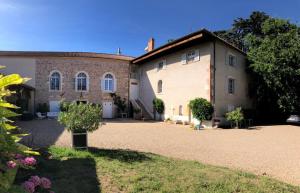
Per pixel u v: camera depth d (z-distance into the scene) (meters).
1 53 28.98
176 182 6.16
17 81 2.03
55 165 6.89
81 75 29.62
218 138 15.00
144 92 30.25
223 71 22.62
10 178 2.18
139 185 5.84
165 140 13.74
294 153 11.12
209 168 7.63
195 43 22.75
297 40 23.62
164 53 26.23
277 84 23.22
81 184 5.72
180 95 24.41
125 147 11.22
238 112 20.95
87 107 9.43
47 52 30.84
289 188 6.25
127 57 33.28
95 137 13.91
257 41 26.62
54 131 15.69
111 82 30.50
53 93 28.84
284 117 26.55
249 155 10.50
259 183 6.41
